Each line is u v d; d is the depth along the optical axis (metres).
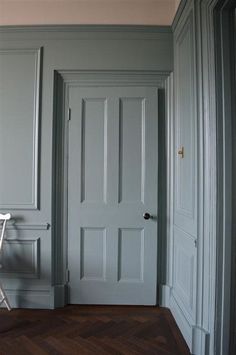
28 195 2.35
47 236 2.34
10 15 2.40
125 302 2.35
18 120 2.37
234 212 1.56
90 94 2.38
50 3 2.39
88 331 1.96
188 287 1.90
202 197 1.68
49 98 2.35
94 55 2.36
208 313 1.62
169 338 1.88
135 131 2.38
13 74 2.38
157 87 2.38
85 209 2.37
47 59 2.36
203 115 1.68
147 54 2.36
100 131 2.38
